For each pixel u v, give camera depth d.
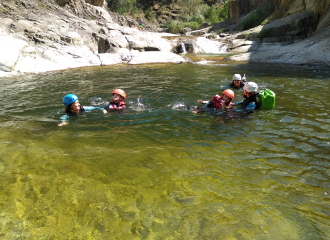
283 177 2.74
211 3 46.50
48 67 11.15
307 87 7.23
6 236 1.91
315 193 2.46
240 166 2.97
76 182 2.62
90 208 2.22
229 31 25.28
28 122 4.53
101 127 4.31
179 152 3.35
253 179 2.70
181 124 4.47
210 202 2.32
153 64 13.60
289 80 8.44
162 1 44.22
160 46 18.09
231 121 4.58
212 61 14.84
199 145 3.57
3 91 6.93
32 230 1.97
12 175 2.74
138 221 2.07
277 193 2.46
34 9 14.95
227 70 11.03
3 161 3.04
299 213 2.18
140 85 7.80
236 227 2.01
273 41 17.84
